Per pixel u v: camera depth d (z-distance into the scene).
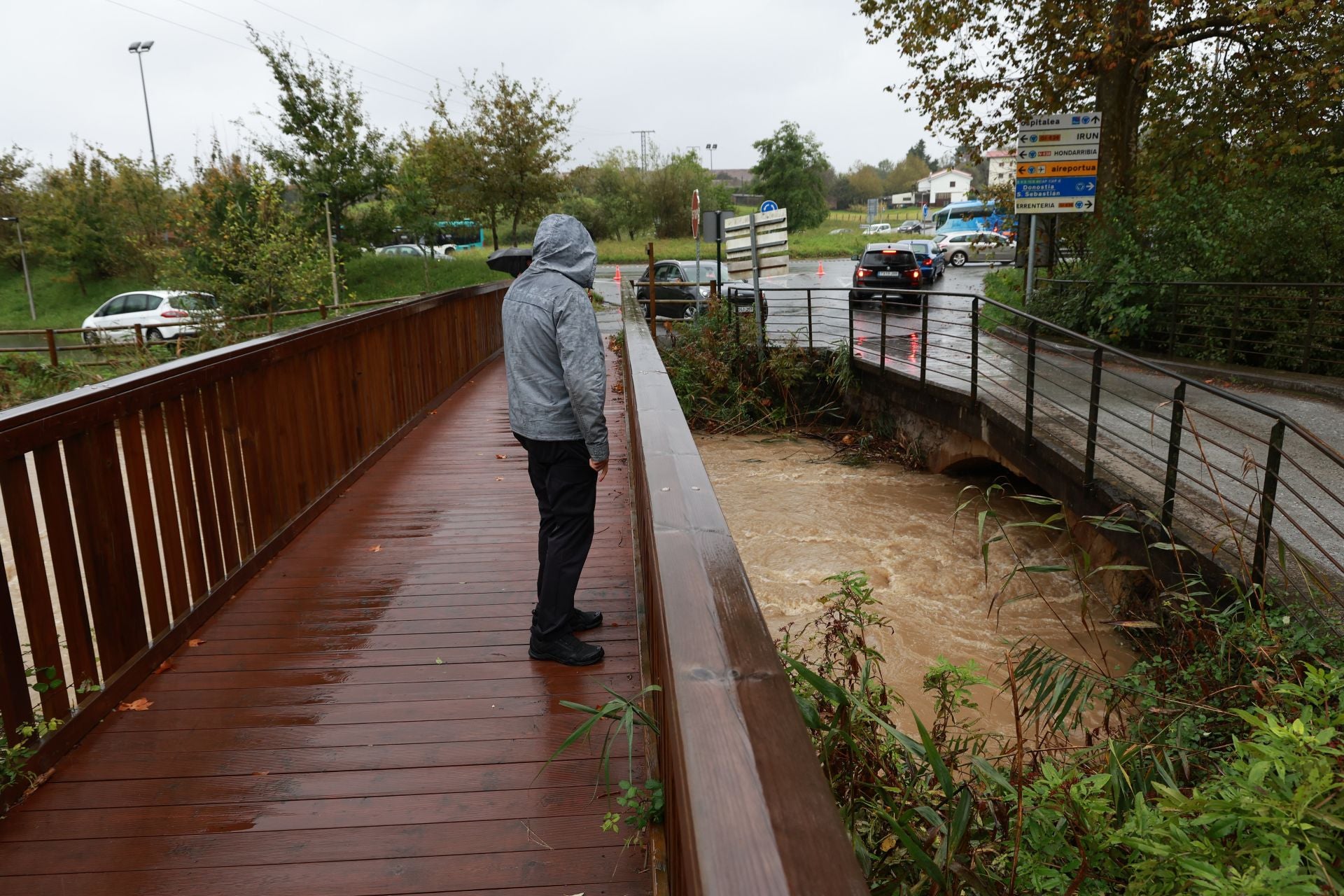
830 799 0.90
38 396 12.79
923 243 28.03
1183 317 12.48
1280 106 13.91
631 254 48.66
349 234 32.34
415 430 7.84
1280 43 13.80
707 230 14.16
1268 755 1.83
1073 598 6.93
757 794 0.91
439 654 3.52
